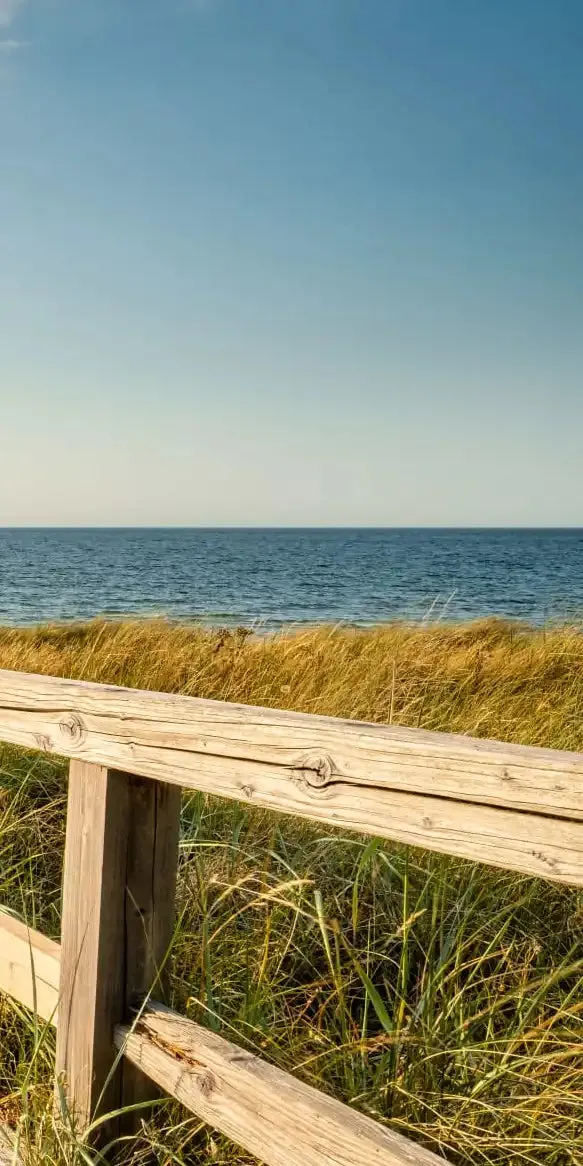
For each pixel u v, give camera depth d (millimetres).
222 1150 1900
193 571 57281
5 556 86125
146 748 1654
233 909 2795
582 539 175875
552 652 7488
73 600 32750
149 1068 1673
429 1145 1785
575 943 2561
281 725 1413
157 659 7125
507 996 2131
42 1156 1785
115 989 1795
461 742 1192
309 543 146500
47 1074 2168
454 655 7566
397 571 57438
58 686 1875
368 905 2855
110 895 1766
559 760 1061
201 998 2199
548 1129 1828
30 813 3508
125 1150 1826
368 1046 2082
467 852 1150
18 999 2064
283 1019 2279
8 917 2234
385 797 1256
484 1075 1965
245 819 3420
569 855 1050
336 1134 1292
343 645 7934
